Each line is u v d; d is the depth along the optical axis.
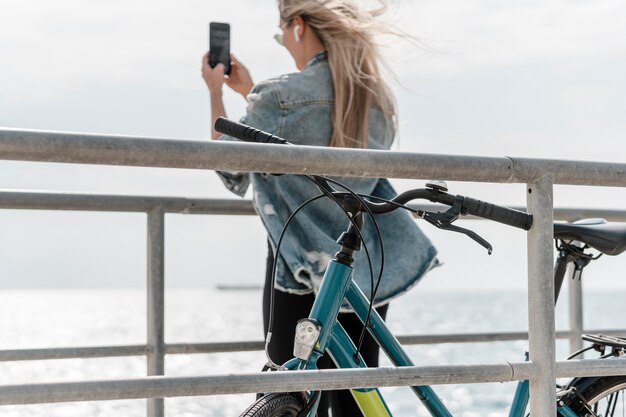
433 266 2.99
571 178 2.26
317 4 3.05
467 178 2.15
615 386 2.87
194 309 138.25
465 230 2.23
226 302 167.50
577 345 3.56
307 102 3.00
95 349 2.97
